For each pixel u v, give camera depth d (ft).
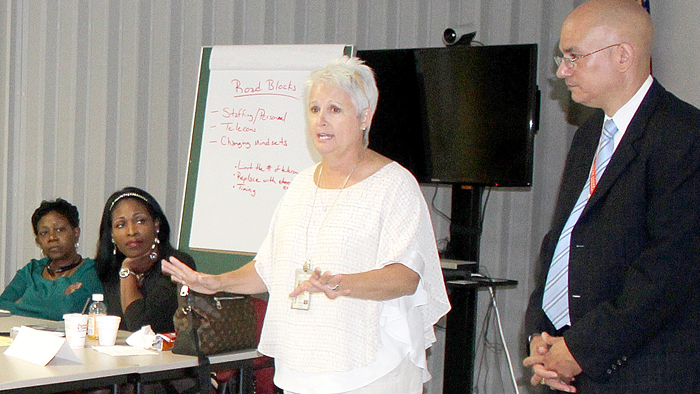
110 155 13.80
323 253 5.89
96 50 13.88
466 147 11.71
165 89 13.78
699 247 5.36
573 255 5.90
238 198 9.99
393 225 5.82
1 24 13.97
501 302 13.65
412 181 6.06
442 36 13.96
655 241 5.43
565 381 5.93
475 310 11.43
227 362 7.64
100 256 10.38
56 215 11.03
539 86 13.51
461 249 12.05
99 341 7.98
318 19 14.19
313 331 5.87
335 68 5.95
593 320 5.51
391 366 5.86
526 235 13.48
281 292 6.13
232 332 7.68
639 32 5.80
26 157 14.10
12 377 6.33
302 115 9.87
